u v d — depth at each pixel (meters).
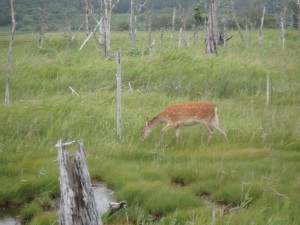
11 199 10.98
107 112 16.56
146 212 10.11
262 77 24.83
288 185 10.90
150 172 12.08
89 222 7.19
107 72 24.14
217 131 16.03
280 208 9.71
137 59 26.28
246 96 22.27
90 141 14.52
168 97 20.83
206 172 12.12
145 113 17.67
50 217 9.60
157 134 16.05
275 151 13.79
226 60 26.97
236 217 9.12
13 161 13.03
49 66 25.11
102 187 11.90
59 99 18.19
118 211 9.89
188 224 8.82
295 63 29.45
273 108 18.89
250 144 14.69
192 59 26.45
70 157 7.13
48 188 11.33
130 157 13.66
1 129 14.73
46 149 13.84
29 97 20.05
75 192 7.07
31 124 15.00
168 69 24.38
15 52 32.41
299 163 12.53
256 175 11.73
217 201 10.74
